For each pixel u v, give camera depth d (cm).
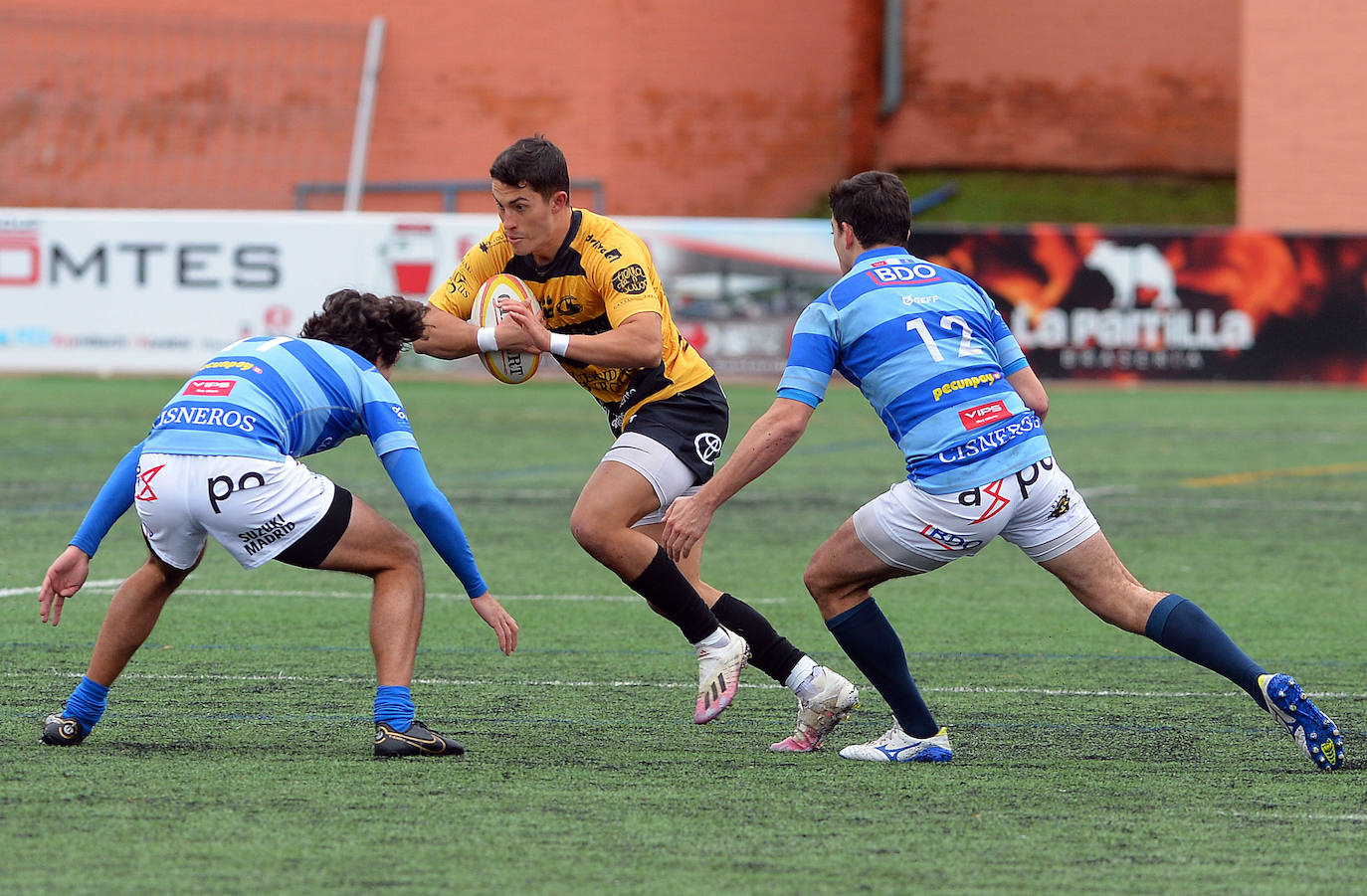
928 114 12212
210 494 1725
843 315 1784
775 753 1862
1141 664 2452
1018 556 3634
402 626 1814
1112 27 12169
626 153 10800
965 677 2350
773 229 8038
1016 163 12212
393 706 1805
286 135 10825
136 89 10925
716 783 1706
